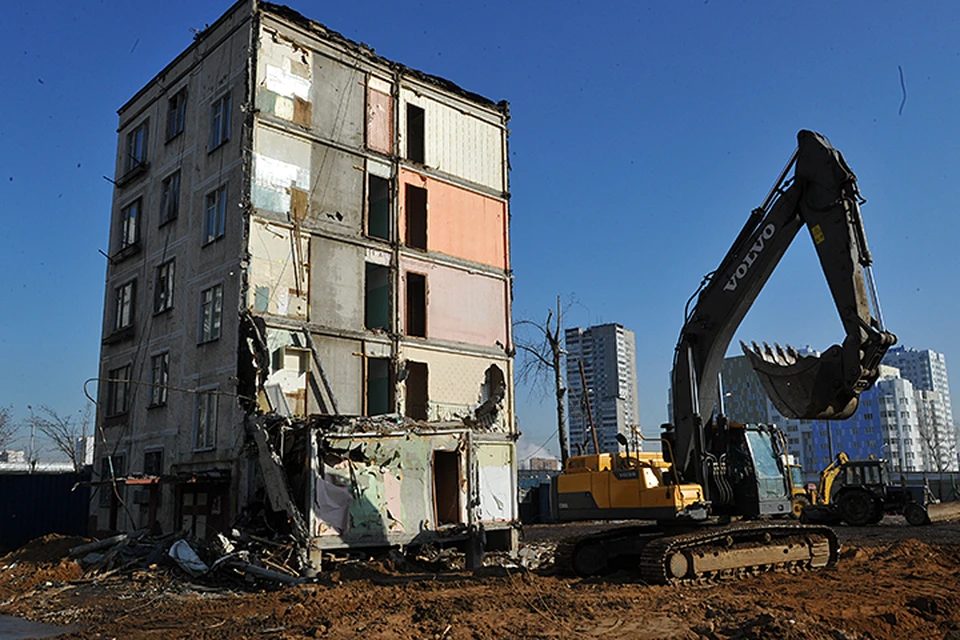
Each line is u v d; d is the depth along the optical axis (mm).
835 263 11977
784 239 13008
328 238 24312
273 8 24125
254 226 22578
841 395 11703
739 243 13633
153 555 17812
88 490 28641
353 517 18125
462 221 28609
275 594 14461
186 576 16750
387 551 19125
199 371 23344
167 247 26203
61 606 14156
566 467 16500
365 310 25312
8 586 16375
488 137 30281
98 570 17531
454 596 12773
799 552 15555
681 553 13945
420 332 27109
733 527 14250
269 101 23625
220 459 21688
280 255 23031
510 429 28031
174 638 10625
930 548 19062
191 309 24250
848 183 12180
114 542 19109
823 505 31844
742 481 14719
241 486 20641
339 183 25016
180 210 25781
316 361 22859
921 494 30203
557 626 10312
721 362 14102
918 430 127750
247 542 17875
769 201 13312
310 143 24469
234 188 23188
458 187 28688
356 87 26125
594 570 15875
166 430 24391
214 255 23609
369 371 26109
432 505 19672
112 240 29891
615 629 10133
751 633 9328
